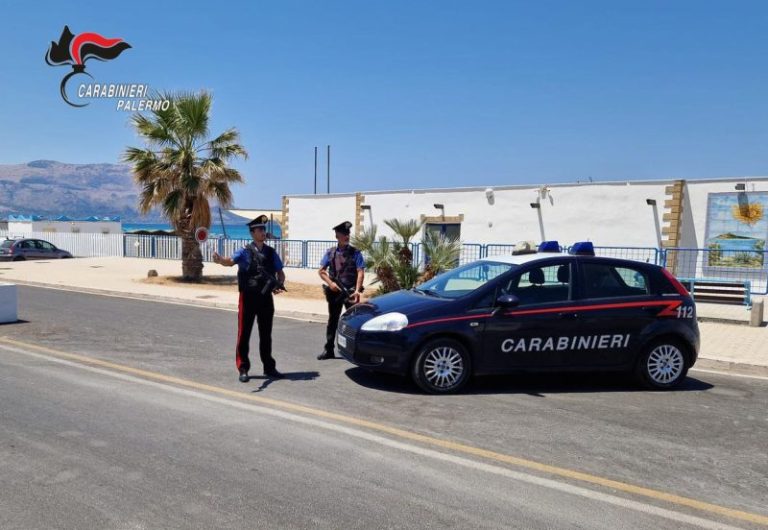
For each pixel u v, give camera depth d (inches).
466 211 900.0
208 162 796.0
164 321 469.7
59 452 186.2
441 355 268.1
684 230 739.4
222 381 279.4
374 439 206.5
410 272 550.9
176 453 188.1
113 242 1370.6
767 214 690.2
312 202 1090.7
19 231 1610.5
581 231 804.0
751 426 234.8
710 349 379.9
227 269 1037.2
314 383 280.1
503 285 278.7
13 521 143.3
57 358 319.0
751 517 159.3
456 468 184.1
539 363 277.9
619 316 283.4
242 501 157.1
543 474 181.9
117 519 145.6
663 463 193.9
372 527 145.9
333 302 331.3
